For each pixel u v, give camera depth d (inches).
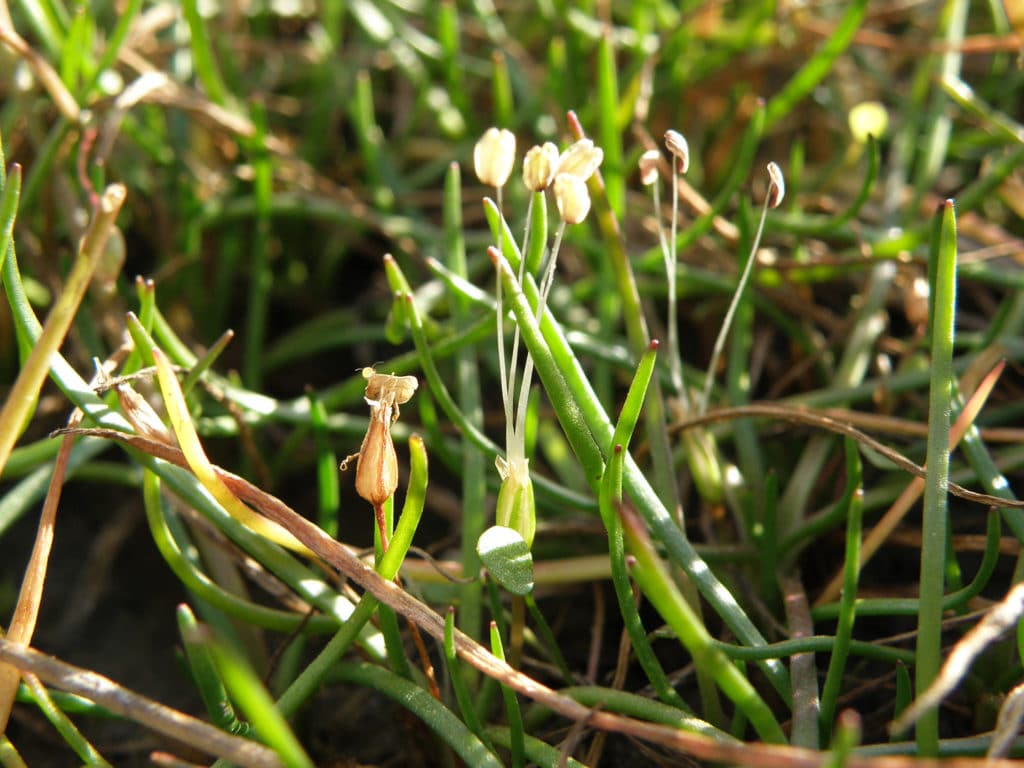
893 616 2.6
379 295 3.8
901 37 4.6
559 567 2.5
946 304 1.8
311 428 2.9
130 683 2.7
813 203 3.6
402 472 3.2
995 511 1.9
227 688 2.2
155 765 2.4
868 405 3.2
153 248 3.9
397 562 1.8
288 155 3.5
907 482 2.6
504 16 4.7
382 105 4.4
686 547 1.9
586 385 1.8
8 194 1.9
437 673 2.3
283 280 4.0
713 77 4.0
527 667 2.4
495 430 3.4
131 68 3.7
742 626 1.9
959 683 2.2
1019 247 3.0
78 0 3.0
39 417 3.2
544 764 1.8
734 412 2.3
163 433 1.9
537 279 3.5
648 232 3.6
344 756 2.3
